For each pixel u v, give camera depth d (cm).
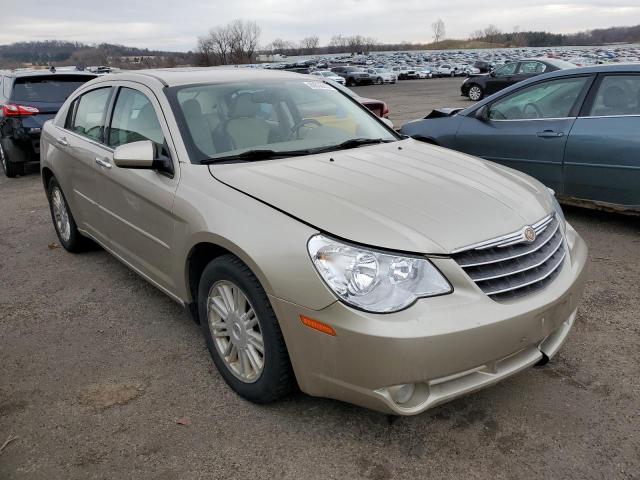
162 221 313
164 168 314
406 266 224
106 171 373
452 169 308
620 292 395
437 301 223
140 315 383
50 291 429
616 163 491
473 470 234
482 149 592
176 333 357
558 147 527
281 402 280
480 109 599
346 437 255
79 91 462
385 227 234
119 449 252
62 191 470
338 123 379
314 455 244
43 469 241
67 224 496
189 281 307
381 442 251
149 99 350
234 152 321
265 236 244
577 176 520
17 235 579
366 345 217
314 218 241
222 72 392
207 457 245
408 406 227
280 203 254
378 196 260
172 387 298
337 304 222
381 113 1017
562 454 241
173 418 272
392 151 342
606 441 247
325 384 235
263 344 256
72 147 432
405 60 7831
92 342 349
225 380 296
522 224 254
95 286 436
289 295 233
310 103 382
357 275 222
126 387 299
